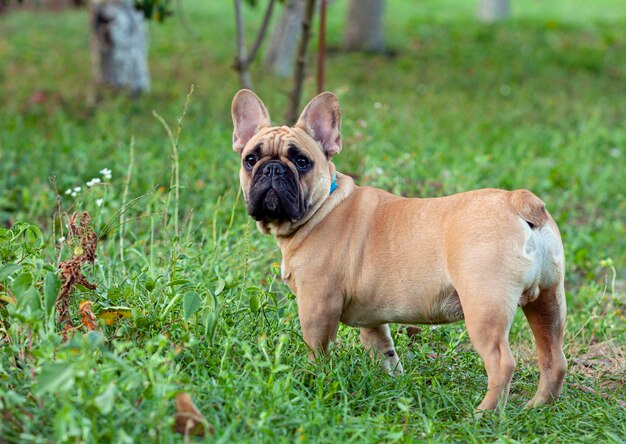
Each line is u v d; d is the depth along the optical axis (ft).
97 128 47.73
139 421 15.05
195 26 103.65
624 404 20.03
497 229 18.07
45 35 95.86
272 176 19.48
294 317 22.86
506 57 91.09
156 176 35.14
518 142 50.39
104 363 16.26
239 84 69.26
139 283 21.65
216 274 23.48
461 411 18.92
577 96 72.02
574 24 113.39
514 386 21.74
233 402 16.51
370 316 20.13
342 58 87.92
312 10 37.78
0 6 99.81
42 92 63.31
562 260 18.70
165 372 15.97
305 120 21.21
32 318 16.22
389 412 18.61
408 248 19.30
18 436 14.82
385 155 36.99
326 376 19.06
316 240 20.08
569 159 46.01
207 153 38.11
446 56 91.91
